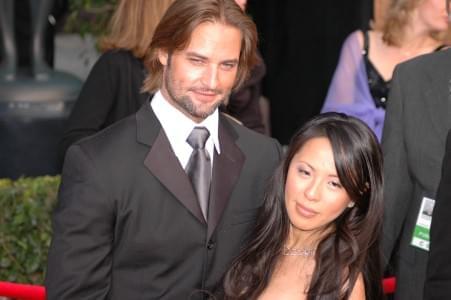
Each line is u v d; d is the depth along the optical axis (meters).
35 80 10.02
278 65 12.41
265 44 12.45
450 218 3.68
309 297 3.89
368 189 3.92
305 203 3.85
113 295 3.86
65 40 12.72
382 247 4.80
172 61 3.76
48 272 3.80
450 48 4.75
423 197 4.68
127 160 3.82
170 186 3.84
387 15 6.50
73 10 10.16
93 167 3.77
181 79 3.73
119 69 5.39
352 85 6.67
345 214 4.00
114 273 3.86
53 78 10.10
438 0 6.21
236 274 4.01
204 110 3.77
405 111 4.73
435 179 4.60
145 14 5.32
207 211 3.95
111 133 3.91
